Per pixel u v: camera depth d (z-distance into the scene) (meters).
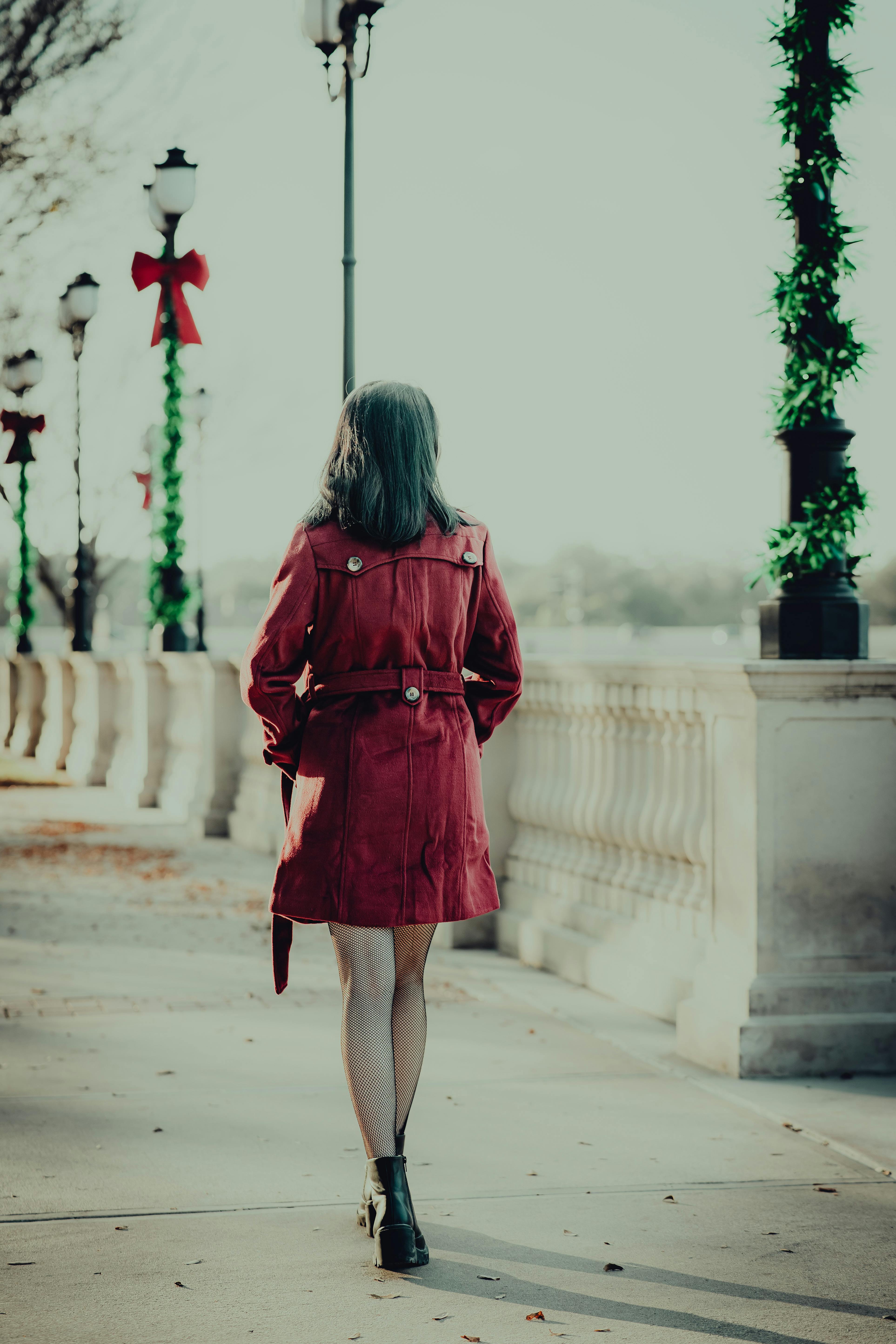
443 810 3.54
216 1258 3.47
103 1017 6.16
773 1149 4.41
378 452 3.55
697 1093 5.08
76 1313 3.13
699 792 6.20
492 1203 3.89
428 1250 3.50
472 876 3.62
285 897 3.53
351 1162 4.22
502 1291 3.29
